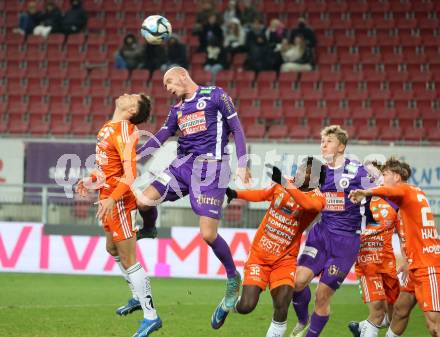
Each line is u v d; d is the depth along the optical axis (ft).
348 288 144.15
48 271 152.97
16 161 162.50
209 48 220.23
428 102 206.59
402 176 83.15
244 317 111.65
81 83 221.25
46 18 236.63
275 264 81.41
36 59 229.04
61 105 212.23
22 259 153.69
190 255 150.00
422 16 232.12
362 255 89.81
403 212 80.74
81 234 152.25
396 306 85.35
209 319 108.88
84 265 152.56
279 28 222.28
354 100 207.72
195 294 131.64
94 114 209.26
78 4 236.43
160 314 112.37
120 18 243.81
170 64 216.54
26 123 207.31
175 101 211.00
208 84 215.31
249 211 148.77
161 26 91.66
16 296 126.11
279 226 80.84
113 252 88.33
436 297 78.48
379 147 157.17
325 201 81.41
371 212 87.51
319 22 233.14
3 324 101.40
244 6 232.53
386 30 229.25
